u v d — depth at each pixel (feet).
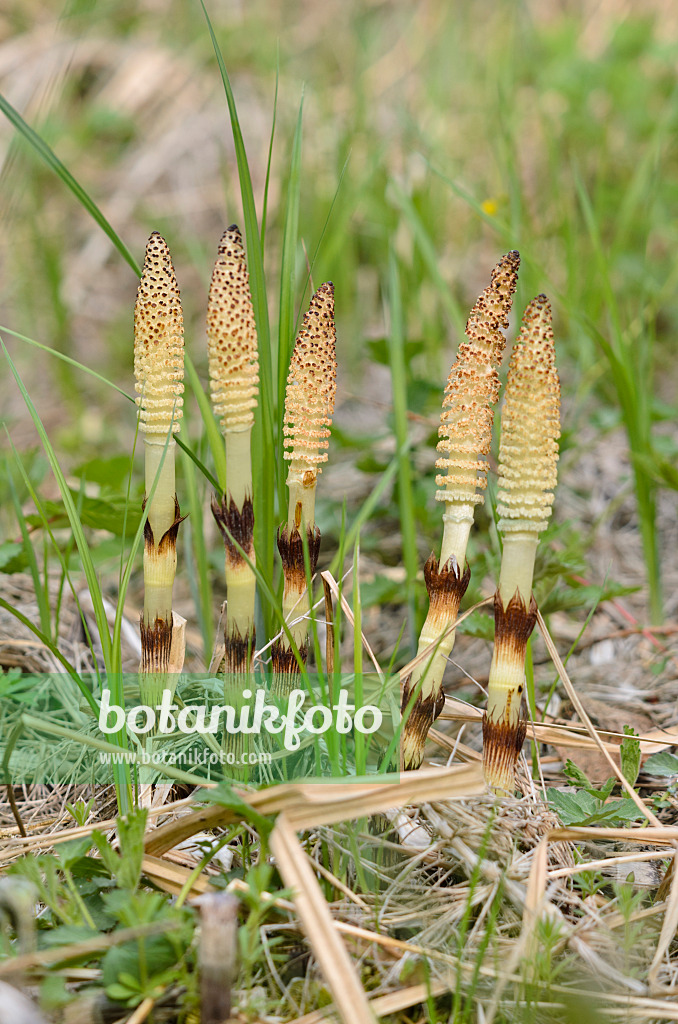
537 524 3.26
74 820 3.50
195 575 3.94
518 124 6.86
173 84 8.54
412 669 3.34
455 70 7.76
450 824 3.29
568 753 3.64
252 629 3.34
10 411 5.86
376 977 3.20
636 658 4.05
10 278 6.67
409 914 3.25
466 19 8.04
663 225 6.13
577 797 3.41
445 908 3.25
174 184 7.98
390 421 4.36
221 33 8.62
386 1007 3.15
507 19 7.57
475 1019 3.16
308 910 3.12
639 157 6.75
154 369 3.28
